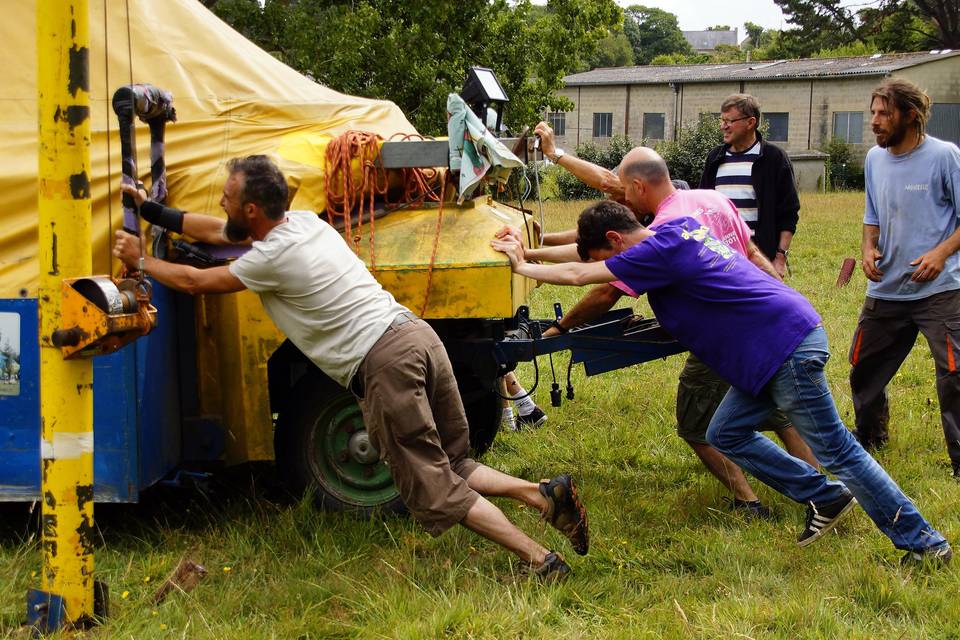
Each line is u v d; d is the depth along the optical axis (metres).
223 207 3.98
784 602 3.87
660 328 4.83
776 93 39.22
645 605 3.97
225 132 4.73
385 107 5.54
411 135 5.10
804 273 12.87
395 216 4.72
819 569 4.24
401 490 4.05
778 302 4.27
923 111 5.43
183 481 5.37
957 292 5.43
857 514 4.78
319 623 3.82
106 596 3.80
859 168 37.72
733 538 4.55
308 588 4.06
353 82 17.38
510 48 19.22
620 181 4.89
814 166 33.41
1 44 4.54
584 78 42.47
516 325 5.33
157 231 4.41
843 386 7.39
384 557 4.35
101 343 3.47
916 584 4.05
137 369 4.31
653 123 41.50
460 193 4.50
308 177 4.55
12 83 4.51
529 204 23.34
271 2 18.36
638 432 6.35
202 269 4.16
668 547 4.57
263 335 4.63
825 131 38.72
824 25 54.09
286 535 4.55
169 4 4.94
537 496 4.17
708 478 5.52
